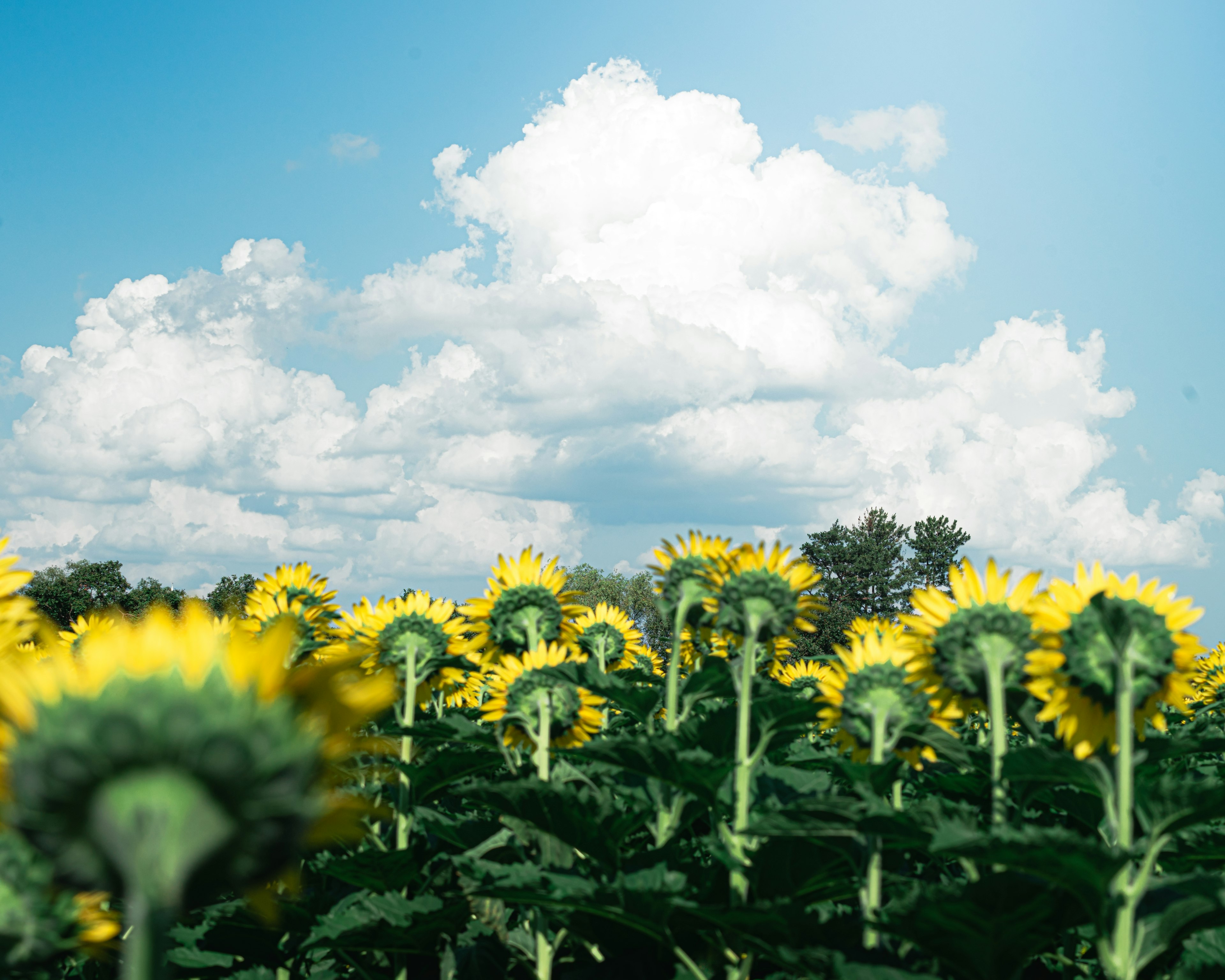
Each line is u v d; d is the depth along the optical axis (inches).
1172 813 118.4
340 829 66.1
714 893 162.7
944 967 130.6
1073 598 134.0
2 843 84.4
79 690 58.7
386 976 204.4
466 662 236.4
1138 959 118.6
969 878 149.4
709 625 205.5
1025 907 117.6
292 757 58.4
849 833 132.5
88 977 160.2
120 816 54.9
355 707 64.9
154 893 54.4
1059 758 127.3
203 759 55.4
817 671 350.9
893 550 3085.6
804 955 127.9
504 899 159.8
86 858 58.1
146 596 2844.5
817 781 184.7
